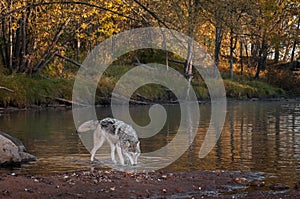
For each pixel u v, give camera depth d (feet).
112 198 32.35
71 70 134.31
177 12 106.22
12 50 123.44
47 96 112.37
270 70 179.93
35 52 120.26
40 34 116.47
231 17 137.39
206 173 39.34
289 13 176.65
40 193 32.60
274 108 117.19
